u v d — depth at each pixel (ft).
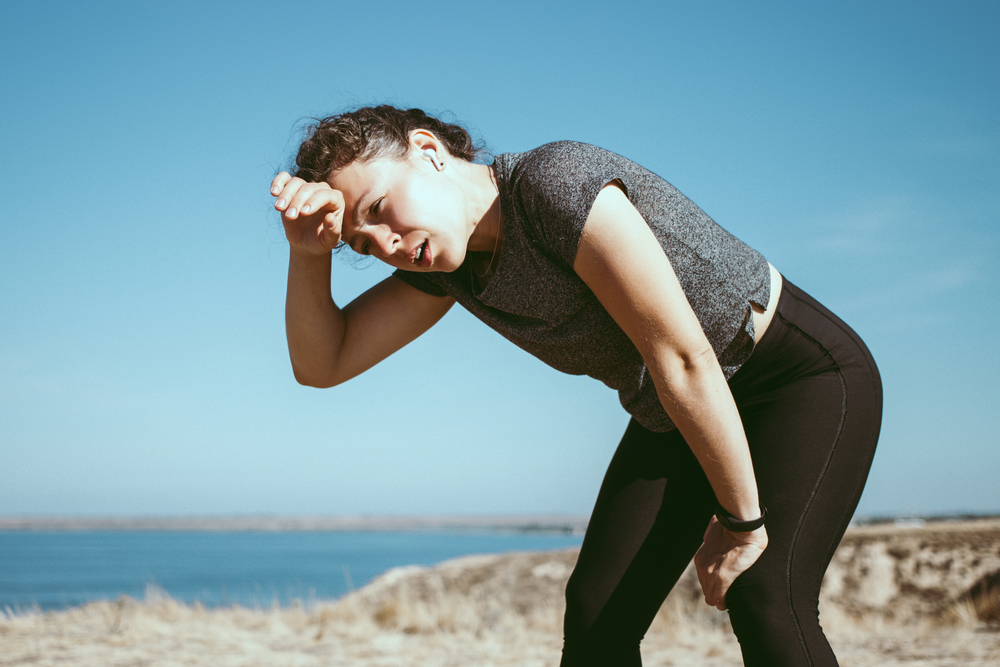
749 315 5.51
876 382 5.77
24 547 552.00
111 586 183.93
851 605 24.90
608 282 4.92
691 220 5.41
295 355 6.75
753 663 5.12
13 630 18.12
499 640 19.71
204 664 14.83
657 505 5.99
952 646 16.92
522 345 6.18
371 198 5.25
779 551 5.19
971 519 46.44
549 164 5.05
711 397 4.91
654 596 5.95
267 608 26.30
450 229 5.30
